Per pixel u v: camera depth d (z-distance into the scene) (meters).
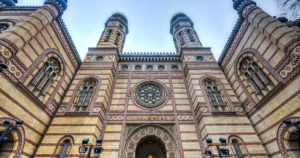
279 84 8.90
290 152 7.96
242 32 12.48
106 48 17.28
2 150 7.74
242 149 9.45
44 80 10.87
